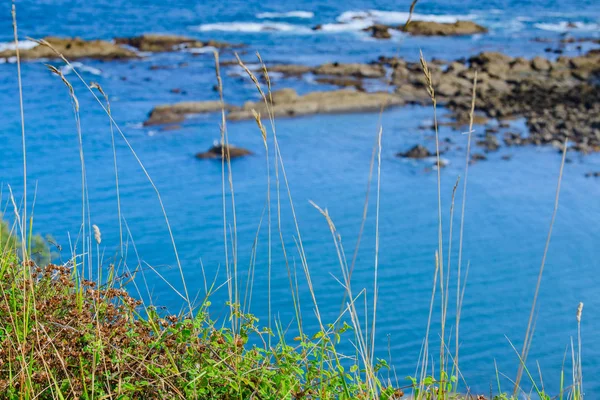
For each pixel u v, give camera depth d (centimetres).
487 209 3681
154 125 4547
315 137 4550
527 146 4453
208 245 3052
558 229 3491
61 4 8325
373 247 3178
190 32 7406
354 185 3881
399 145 4438
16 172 3688
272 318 2356
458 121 4794
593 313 2661
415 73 5656
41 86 5184
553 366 2183
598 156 4347
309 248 3128
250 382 347
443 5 9250
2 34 6812
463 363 2167
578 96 5247
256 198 3662
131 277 462
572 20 8594
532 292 2834
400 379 1878
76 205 3378
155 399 350
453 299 2731
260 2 8944
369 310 2545
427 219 3538
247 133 4522
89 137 4306
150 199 3550
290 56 6431
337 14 8475
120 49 6088
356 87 5438
